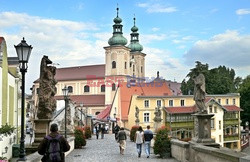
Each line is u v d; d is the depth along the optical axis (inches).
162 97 3157.0
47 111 703.1
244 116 3582.7
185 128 3095.5
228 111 3171.8
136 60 4928.6
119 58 4424.2
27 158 507.8
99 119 3435.0
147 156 905.5
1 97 1384.1
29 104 2610.7
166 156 870.4
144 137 919.0
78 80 4830.2
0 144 1147.3
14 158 1278.3
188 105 3206.2
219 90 3777.1
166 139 879.1
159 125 1489.9
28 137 2320.4
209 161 550.6
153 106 3137.3
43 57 722.8
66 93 1216.8
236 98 3388.3
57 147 404.2
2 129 1060.5
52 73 725.9
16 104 1806.1
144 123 3107.8
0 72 1366.9
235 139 3218.5
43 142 406.6
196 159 635.5
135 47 5000.0
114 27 4562.0
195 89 700.7
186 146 714.2
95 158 894.4
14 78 1781.5
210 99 3048.7
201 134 679.1
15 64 2042.3
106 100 4429.1
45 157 403.5
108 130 3176.7
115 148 1218.6
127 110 3503.9
